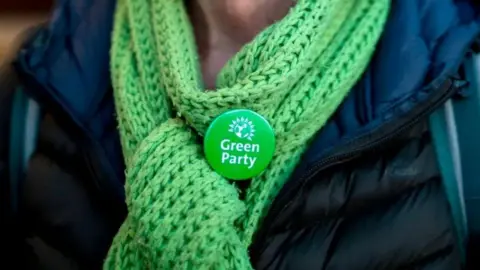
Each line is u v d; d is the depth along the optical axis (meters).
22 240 0.52
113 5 0.54
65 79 0.51
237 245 0.44
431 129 0.46
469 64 0.46
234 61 0.47
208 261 0.43
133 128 0.48
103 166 0.49
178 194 0.44
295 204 0.46
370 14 0.48
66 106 0.50
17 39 0.54
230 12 0.48
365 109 0.46
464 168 0.46
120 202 0.49
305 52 0.46
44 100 0.50
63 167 0.51
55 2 0.55
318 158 0.45
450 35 0.47
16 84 0.52
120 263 0.46
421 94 0.45
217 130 0.45
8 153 0.51
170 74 0.48
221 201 0.44
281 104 0.46
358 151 0.45
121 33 0.52
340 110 0.47
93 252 0.50
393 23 0.48
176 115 0.48
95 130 0.51
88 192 0.50
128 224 0.46
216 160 0.45
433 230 0.45
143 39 0.51
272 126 0.45
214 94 0.45
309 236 0.46
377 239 0.45
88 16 0.53
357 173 0.46
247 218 0.46
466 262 0.49
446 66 0.45
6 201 0.52
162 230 0.44
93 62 0.52
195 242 0.43
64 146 0.51
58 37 0.52
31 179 0.51
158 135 0.46
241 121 0.45
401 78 0.46
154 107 0.48
